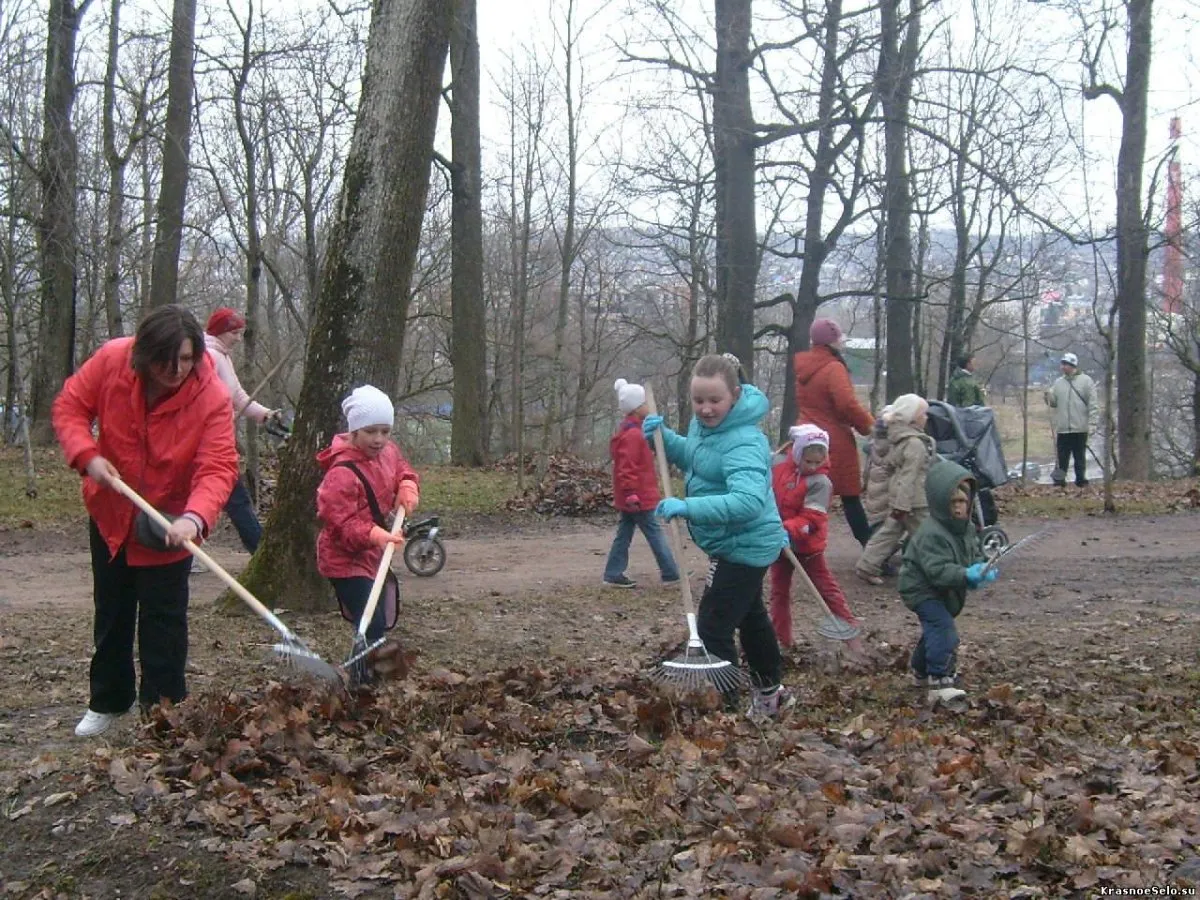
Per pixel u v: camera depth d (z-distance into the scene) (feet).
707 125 68.95
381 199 26.35
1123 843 14.70
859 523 35.60
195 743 16.43
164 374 16.49
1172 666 25.48
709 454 19.81
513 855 13.85
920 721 20.84
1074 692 23.24
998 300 86.89
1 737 18.01
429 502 51.37
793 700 21.44
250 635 25.27
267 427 31.86
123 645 17.99
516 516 49.06
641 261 89.71
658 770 16.80
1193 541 42.32
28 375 87.10
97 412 17.06
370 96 26.45
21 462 56.34
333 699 18.56
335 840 14.37
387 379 26.91
